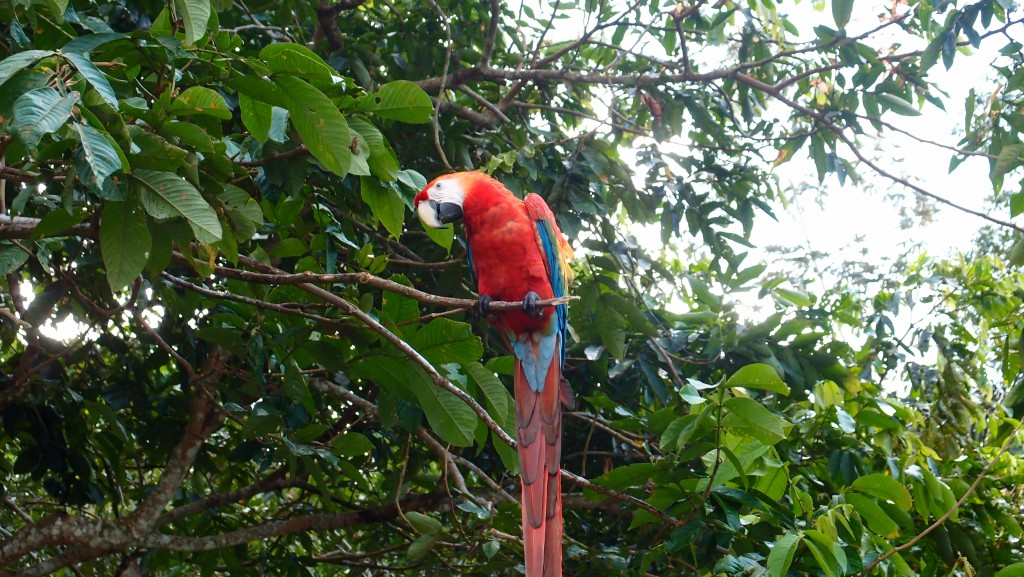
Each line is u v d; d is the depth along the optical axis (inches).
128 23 182.5
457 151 218.2
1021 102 201.6
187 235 104.8
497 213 150.7
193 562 233.8
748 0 237.8
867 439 195.5
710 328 222.7
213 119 111.1
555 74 237.1
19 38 109.3
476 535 177.5
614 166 211.2
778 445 183.3
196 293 159.3
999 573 150.1
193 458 194.7
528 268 149.0
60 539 177.3
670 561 170.2
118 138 88.4
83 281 183.2
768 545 152.8
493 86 261.7
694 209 224.8
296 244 158.9
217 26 119.1
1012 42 196.1
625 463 230.7
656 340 209.8
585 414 217.8
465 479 250.2
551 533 130.2
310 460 161.0
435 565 200.5
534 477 131.3
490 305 142.3
